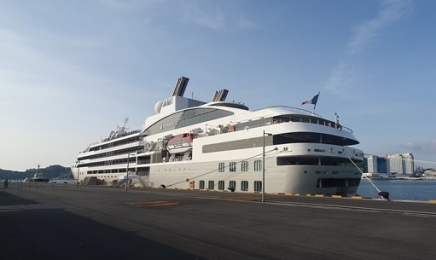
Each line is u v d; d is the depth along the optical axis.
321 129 46.31
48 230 14.73
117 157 91.69
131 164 83.25
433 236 13.18
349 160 48.84
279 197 37.91
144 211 22.88
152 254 10.09
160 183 69.31
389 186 149.88
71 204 28.89
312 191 43.09
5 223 17.09
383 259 9.55
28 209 24.52
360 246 11.25
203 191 51.88
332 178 45.09
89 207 25.98
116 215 20.47
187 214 21.02
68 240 12.36
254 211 22.92
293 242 11.90
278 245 11.39
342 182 48.03
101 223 16.88
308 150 42.94
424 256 9.92
